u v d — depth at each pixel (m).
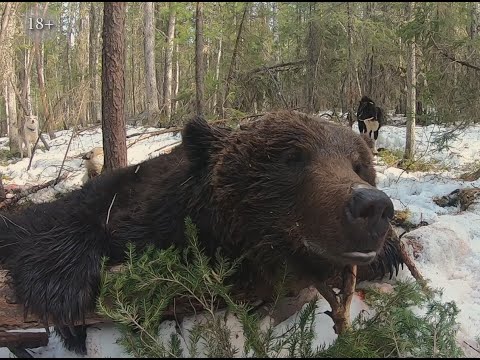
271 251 0.71
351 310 0.84
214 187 0.74
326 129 0.74
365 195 0.59
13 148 4.42
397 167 2.69
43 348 0.88
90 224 0.87
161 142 3.21
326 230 0.63
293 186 0.69
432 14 2.10
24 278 0.82
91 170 2.08
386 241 0.94
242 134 0.74
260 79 2.56
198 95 2.48
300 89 2.54
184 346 0.75
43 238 0.87
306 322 0.73
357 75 2.80
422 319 0.75
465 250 1.14
